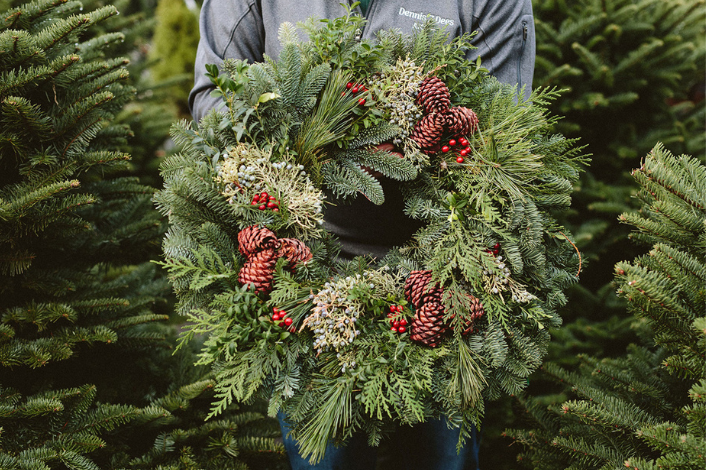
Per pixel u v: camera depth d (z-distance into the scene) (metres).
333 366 0.86
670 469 0.80
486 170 0.90
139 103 2.08
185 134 0.91
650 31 1.78
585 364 1.36
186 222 0.87
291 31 0.93
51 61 1.17
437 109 0.89
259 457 1.33
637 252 1.71
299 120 0.92
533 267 0.93
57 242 1.21
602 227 1.72
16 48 1.04
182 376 1.41
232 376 0.85
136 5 5.39
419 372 0.85
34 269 1.20
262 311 0.83
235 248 0.90
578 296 1.72
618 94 1.78
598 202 1.74
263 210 0.85
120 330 1.34
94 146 1.34
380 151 0.91
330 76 0.92
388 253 1.00
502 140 0.92
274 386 0.86
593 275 1.82
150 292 1.56
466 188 0.92
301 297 0.86
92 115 1.15
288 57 0.87
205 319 0.82
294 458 1.06
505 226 0.90
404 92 0.92
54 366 1.21
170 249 0.85
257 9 1.05
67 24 1.10
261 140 0.90
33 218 1.08
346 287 0.87
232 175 0.85
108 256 1.36
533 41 1.17
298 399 0.86
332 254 0.96
